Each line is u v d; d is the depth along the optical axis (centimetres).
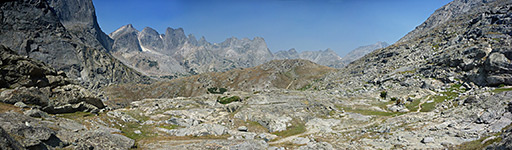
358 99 8388
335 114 6650
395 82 9844
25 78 4525
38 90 4350
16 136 2120
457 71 8156
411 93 7781
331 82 15288
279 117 6012
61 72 5666
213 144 3825
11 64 4441
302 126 5641
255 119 5991
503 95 4372
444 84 7856
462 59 8206
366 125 5294
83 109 5138
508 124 3372
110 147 2978
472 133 3422
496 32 9688
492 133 3253
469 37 10738
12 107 3597
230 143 3931
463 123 3994
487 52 7481
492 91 5675
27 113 3284
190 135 4538
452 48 10662
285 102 7325
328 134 4766
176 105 7688
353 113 6594
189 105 7850
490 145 2450
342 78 15462
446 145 3114
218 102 8900
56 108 4475
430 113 5247
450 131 3666
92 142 2898
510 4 11375
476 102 4850
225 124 5800
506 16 10444
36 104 4159
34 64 4781
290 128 5538
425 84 8262
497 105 4066
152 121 5494
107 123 4547
